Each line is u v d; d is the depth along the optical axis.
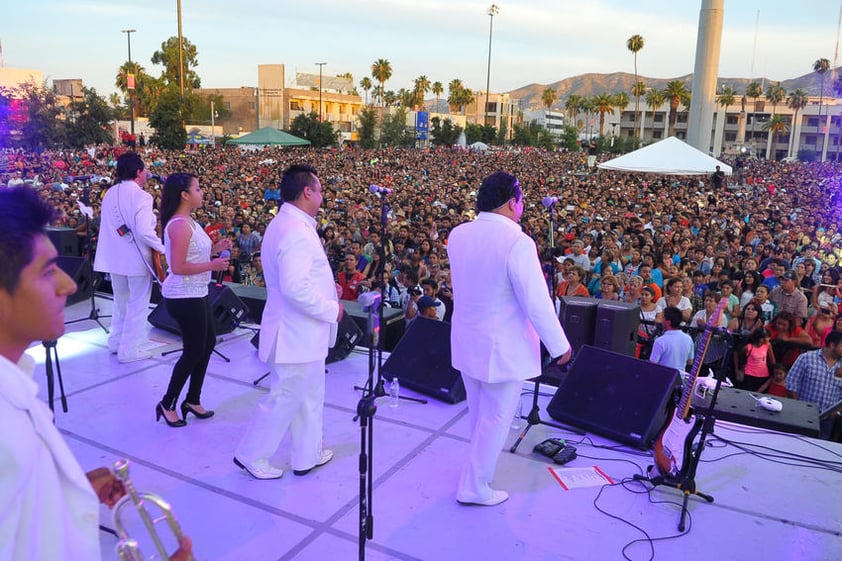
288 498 3.04
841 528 2.89
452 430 3.84
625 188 26.70
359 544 2.45
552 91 111.94
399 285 8.27
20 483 0.95
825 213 18.91
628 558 2.63
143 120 61.41
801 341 6.23
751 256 9.91
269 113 74.31
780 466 3.47
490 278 2.67
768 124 94.69
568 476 3.30
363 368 4.96
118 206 4.55
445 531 2.79
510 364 2.71
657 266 9.15
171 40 76.31
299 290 2.79
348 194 20.41
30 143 27.42
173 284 3.60
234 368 4.84
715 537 2.79
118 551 1.21
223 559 2.57
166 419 3.77
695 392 4.25
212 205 16.50
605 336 4.84
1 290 1.02
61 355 4.98
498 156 52.03
